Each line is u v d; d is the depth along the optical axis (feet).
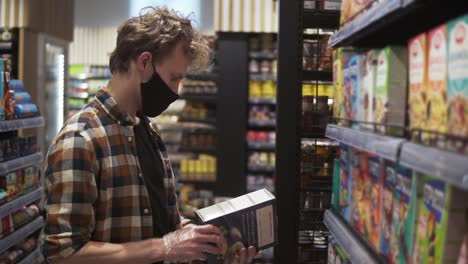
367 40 6.20
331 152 8.60
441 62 3.65
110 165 5.76
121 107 5.99
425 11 4.56
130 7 27.17
